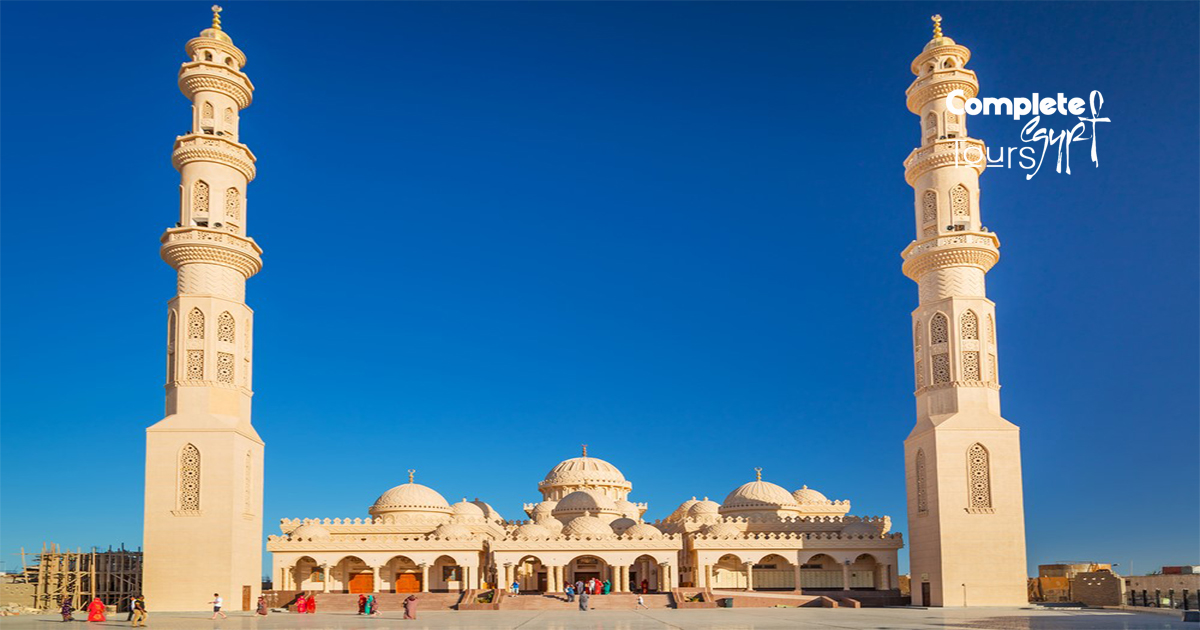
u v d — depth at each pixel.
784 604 85.12
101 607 64.31
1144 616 61.22
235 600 74.94
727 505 109.56
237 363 78.88
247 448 78.62
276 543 91.62
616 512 109.81
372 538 94.69
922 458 82.38
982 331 81.81
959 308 81.94
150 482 74.94
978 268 83.38
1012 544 78.50
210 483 74.88
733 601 85.38
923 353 83.69
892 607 81.38
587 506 108.69
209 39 82.25
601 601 84.50
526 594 90.94
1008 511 78.88
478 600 84.69
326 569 91.69
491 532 102.94
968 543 78.50
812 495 113.62
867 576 96.81
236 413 78.12
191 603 73.44
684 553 101.38
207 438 75.50
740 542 93.75
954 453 79.69
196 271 78.44
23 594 84.38
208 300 77.81
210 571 73.94
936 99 86.06
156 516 74.44
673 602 84.19
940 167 84.50
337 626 57.78
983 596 77.75
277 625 59.25
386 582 95.88
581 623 59.84
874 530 97.50
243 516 77.19
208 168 80.19
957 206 83.75
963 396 80.81
